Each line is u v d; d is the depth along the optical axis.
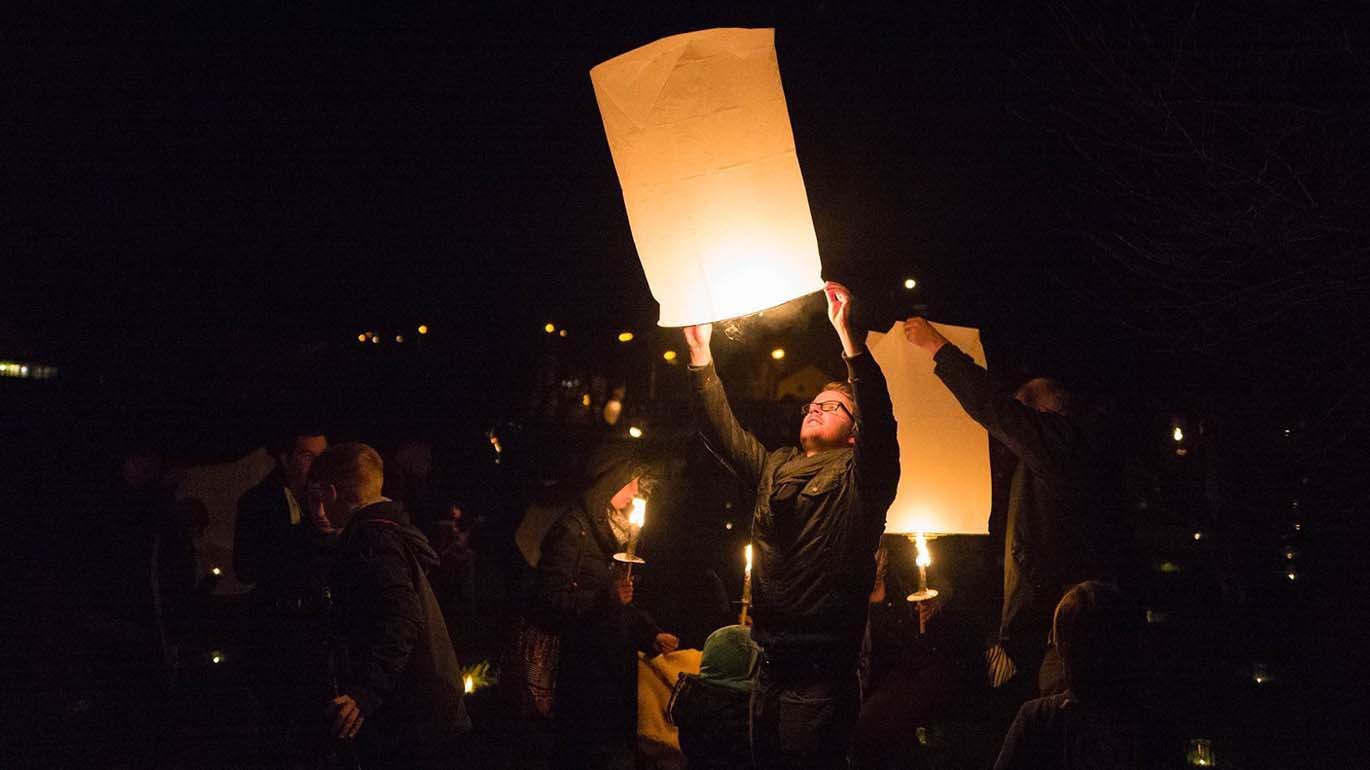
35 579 8.10
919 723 5.75
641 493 6.45
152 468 8.02
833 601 4.60
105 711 7.74
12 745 7.36
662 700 6.16
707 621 6.71
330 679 4.88
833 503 4.60
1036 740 4.07
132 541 7.81
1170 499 13.35
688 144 4.48
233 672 8.12
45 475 8.56
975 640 6.13
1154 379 10.38
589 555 6.21
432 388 19.36
